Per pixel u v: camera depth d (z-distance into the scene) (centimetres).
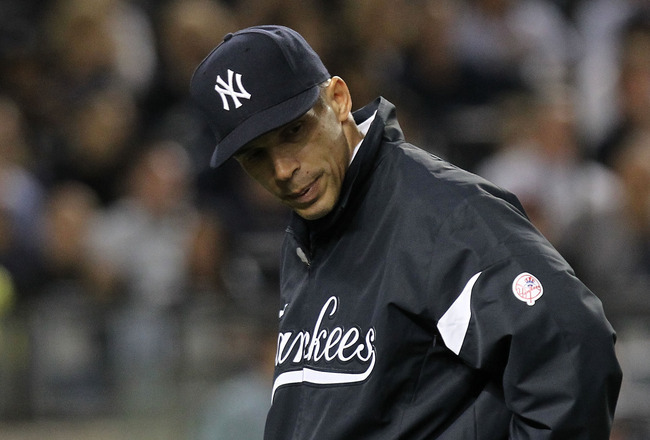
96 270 2209
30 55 2556
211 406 1956
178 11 2616
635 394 1958
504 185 2331
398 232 862
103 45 2566
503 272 816
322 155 863
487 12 2748
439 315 830
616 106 2664
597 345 797
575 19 2933
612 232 2286
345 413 855
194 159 2372
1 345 2036
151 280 2186
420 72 2617
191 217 2233
